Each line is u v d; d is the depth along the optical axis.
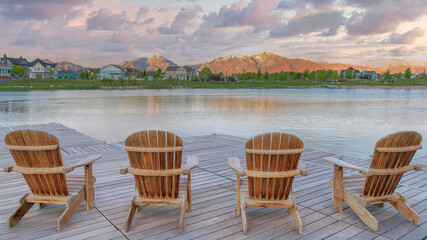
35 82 83.44
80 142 8.55
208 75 119.50
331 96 45.62
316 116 19.02
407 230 3.06
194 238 2.89
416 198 3.96
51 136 2.82
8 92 54.03
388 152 2.94
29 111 21.80
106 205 3.69
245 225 2.96
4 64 88.81
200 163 5.94
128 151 2.95
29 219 3.30
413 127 14.33
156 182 3.02
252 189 3.03
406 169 3.10
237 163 3.26
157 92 58.41
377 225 3.01
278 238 2.89
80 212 3.48
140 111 21.95
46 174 2.99
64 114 19.83
